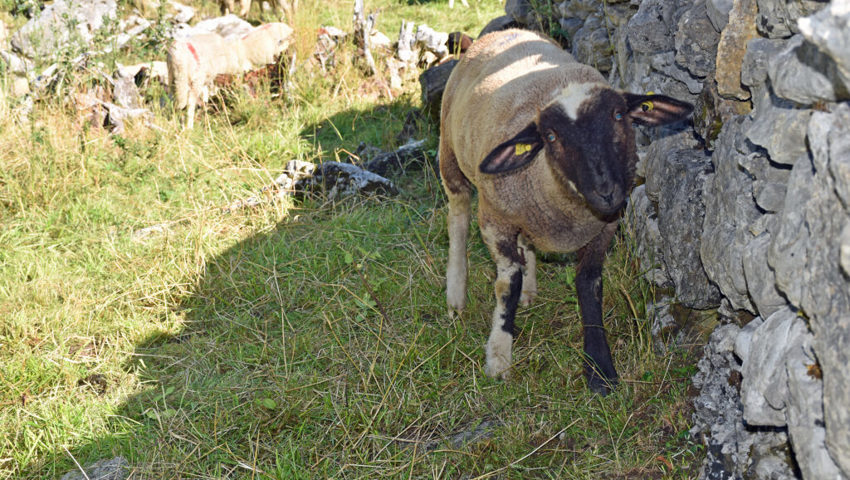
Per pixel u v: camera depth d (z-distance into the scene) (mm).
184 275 5012
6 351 4285
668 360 3539
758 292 2529
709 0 3242
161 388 3994
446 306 4438
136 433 3680
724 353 3066
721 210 3023
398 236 5281
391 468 3295
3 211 5883
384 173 6461
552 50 4062
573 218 3490
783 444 2500
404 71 9117
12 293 4781
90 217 5828
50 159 6316
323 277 4871
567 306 4305
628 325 3953
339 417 3594
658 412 3324
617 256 4391
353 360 4031
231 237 5461
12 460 3553
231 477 3396
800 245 2133
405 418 3598
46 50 8398
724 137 3023
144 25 10227
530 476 3182
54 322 4516
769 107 2467
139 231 5633
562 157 3127
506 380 3752
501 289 3799
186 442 3590
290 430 3623
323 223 5504
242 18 12047
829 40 1680
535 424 3443
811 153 2156
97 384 4062
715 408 3010
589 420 3412
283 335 4137
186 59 7809
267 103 8328
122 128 7293
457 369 3928
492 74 3980
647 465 3074
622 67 4730
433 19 11773
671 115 3271
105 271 5109
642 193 4281
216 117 8219
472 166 3932
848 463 1807
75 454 3588
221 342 4359
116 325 4520
